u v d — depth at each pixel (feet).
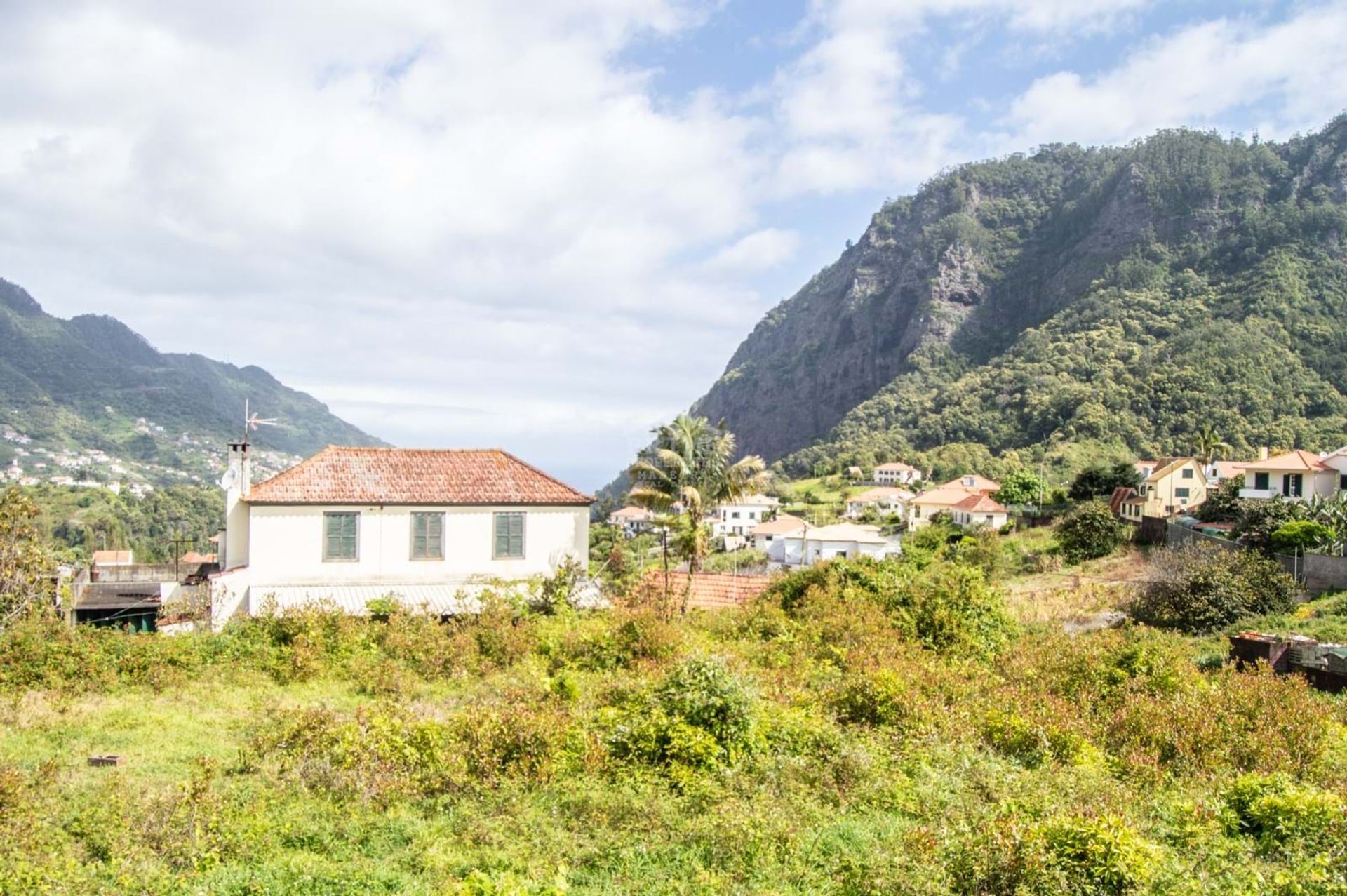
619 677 61.87
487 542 91.56
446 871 30.32
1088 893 27.12
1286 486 179.93
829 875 29.94
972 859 28.58
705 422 114.32
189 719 51.57
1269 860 31.63
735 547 321.11
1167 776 42.27
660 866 30.91
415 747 40.86
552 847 32.14
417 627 73.36
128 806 34.76
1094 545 168.86
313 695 58.80
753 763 41.57
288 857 31.04
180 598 95.61
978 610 79.87
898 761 42.70
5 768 36.88
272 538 85.40
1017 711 49.24
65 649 61.16
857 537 251.80
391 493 89.20
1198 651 84.53
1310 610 99.81
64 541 265.13
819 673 62.59
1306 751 45.93
